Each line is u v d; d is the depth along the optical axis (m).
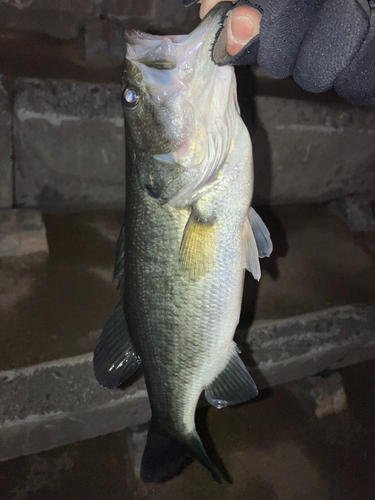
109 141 0.59
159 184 0.26
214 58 0.24
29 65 0.61
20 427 0.42
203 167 0.26
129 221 0.27
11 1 0.65
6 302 0.47
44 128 0.56
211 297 0.28
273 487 0.48
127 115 0.25
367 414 0.58
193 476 0.48
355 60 0.28
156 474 0.31
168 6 0.71
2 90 0.54
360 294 0.59
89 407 0.44
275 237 0.68
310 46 0.25
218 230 0.27
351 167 0.75
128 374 0.31
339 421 0.56
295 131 0.68
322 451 0.53
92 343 0.44
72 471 0.46
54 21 0.67
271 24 0.24
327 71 0.26
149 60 0.24
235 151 0.27
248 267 0.29
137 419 0.49
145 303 0.28
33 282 0.50
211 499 0.46
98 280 0.52
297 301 0.56
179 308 0.27
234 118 0.26
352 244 0.69
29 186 0.60
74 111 0.56
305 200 0.77
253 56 0.28
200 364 0.29
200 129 0.25
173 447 0.31
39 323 0.46
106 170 0.62
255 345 0.52
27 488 0.44
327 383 0.58
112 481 0.46
